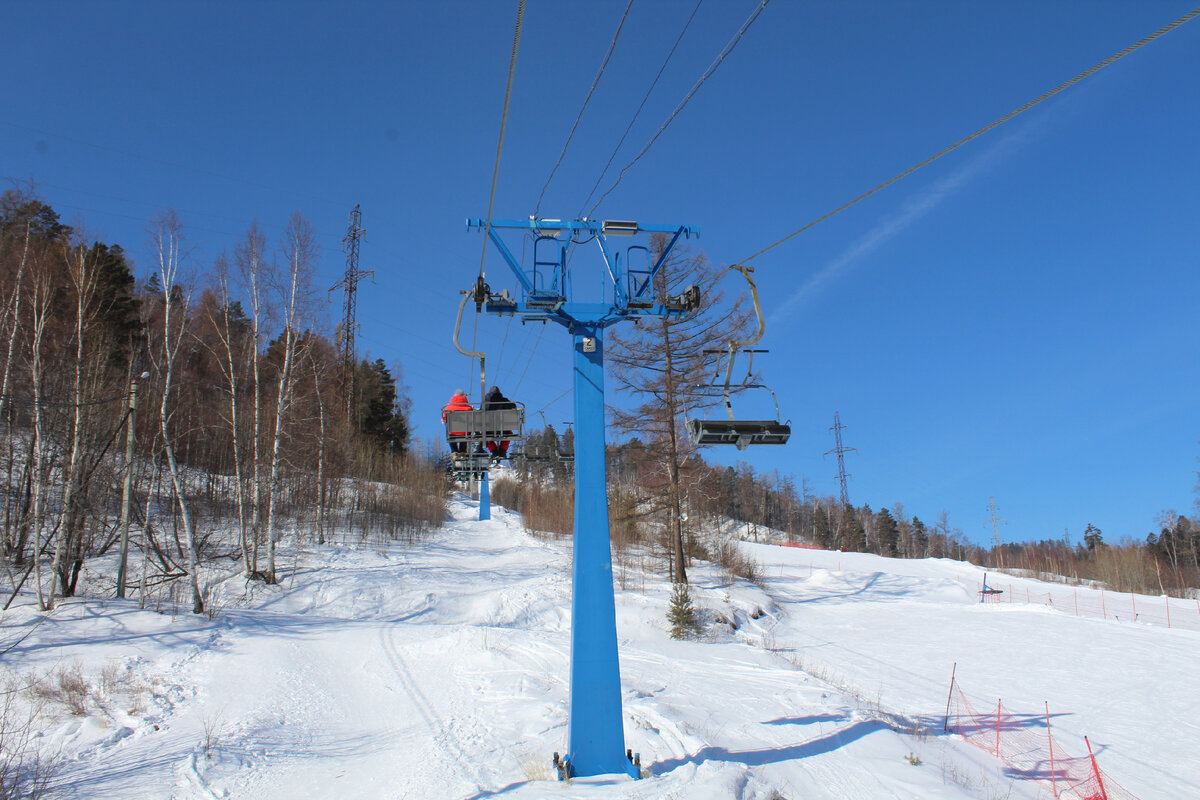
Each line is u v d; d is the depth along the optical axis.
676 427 28.55
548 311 10.56
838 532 86.88
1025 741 14.84
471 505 70.00
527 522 52.69
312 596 25.45
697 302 10.65
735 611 26.52
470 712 13.90
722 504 36.97
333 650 19.28
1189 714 17.16
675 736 11.70
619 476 34.53
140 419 29.06
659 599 26.08
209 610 21.78
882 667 21.69
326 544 34.69
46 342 28.64
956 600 36.75
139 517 25.73
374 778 10.61
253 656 17.91
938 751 12.77
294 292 28.69
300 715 14.34
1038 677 20.64
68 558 21.98
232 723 13.61
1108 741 15.09
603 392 10.61
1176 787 12.68
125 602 21.75
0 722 13.09
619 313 10.62
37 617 19.30
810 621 29.31
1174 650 24.33
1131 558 65.19
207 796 10.27
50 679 15.17
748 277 10.08
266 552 30.67
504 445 17.73
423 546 39.09
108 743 12.59
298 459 36.09
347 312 50.47
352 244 51.47
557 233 10.56
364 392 60.53
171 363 23.19
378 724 13.86
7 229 32.03
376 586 26.66
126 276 36.34
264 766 11.52
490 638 19.91
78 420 22.52
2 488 26.31
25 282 26.83
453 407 17.91
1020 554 115.44
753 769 10.28
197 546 28.27
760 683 16.88
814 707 14.53
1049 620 30.11
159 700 14.73
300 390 37.28
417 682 16.59
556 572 32.00
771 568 44.34
